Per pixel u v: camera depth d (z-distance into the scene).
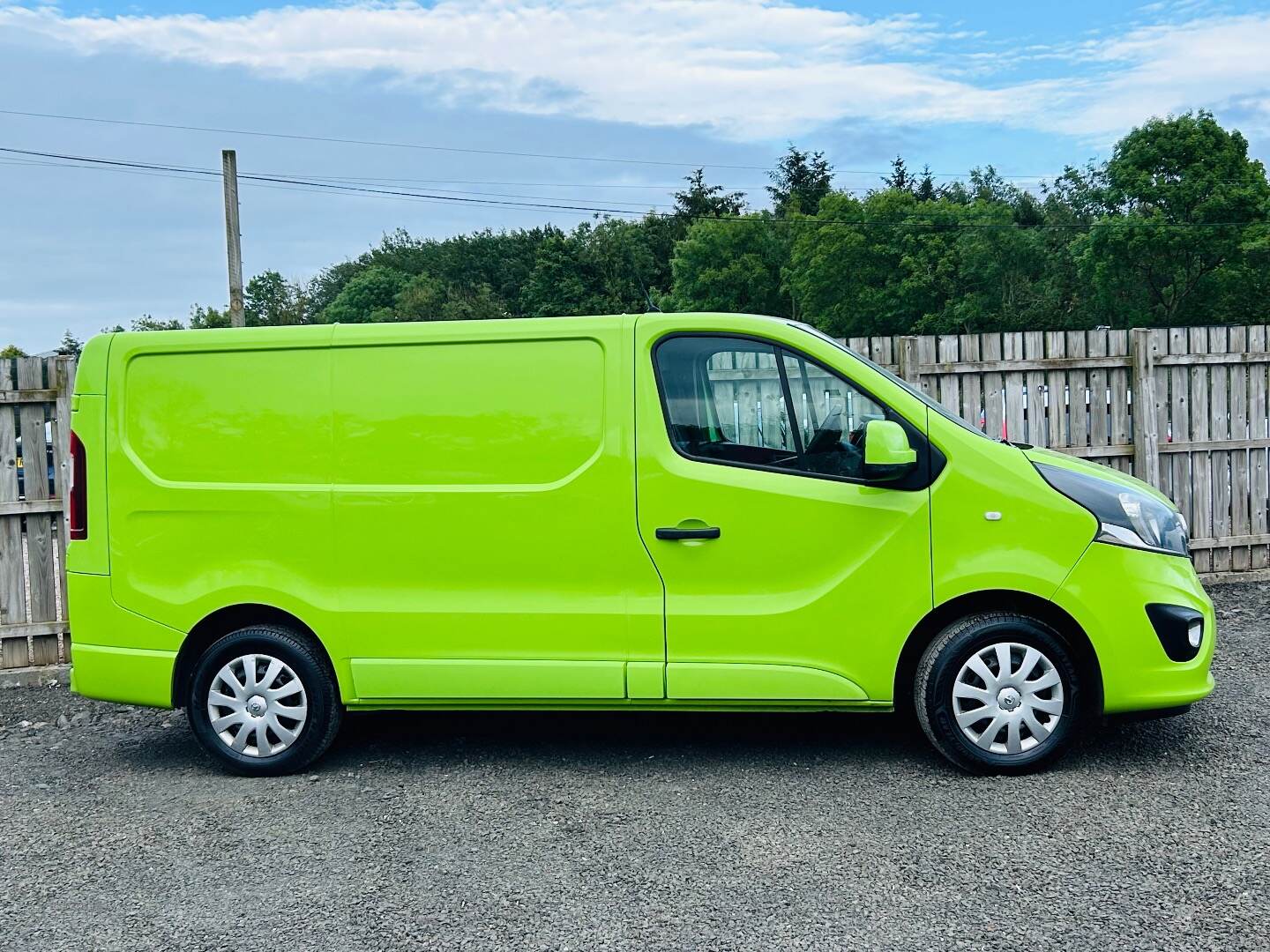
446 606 5.14
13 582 7.68
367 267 134.88
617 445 5.05
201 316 102.81
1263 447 9.34
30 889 4.07
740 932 3.51
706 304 80.06
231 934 3.64
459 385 5.16
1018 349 9.05
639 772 5.20
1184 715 5.77
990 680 4.89
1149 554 4.91
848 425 5.03
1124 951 3.31
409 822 4.64
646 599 5.04
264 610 5.39
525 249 121.75
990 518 4.88
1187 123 53.97
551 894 3.86
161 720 6.62
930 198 96.12
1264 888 3.71
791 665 4.98
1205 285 53.97
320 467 5.25
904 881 3.86
